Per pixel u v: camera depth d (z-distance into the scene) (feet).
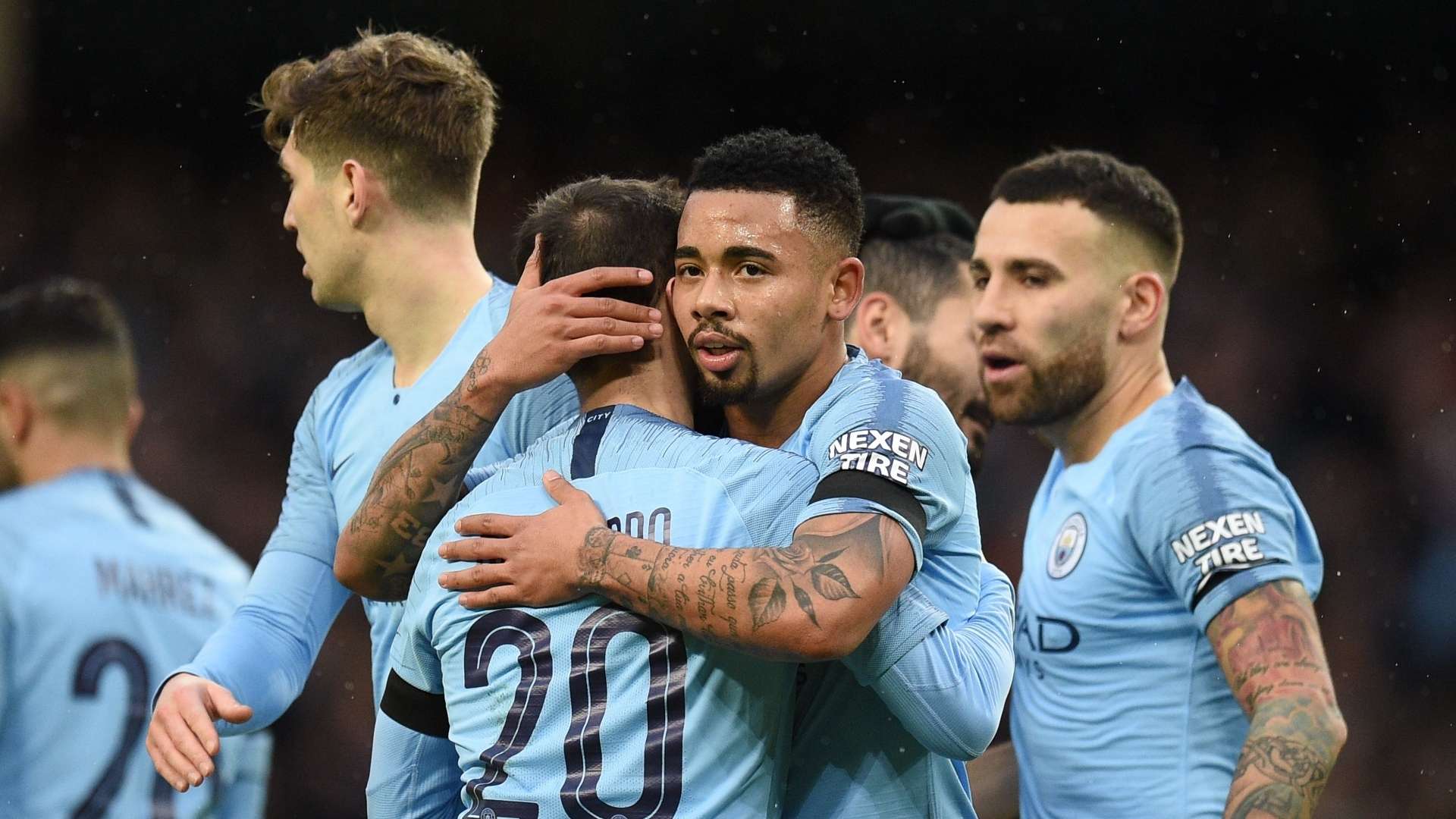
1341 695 102.47
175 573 41.70
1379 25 119.65
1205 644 33.04
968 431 43.29
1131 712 33.58
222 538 116.47
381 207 33.65
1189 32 121.80
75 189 128.98
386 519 26.86
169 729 29.91
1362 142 122.52
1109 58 124.98
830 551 22.67
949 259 43.04
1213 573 31.19
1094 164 36.96
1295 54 122.01
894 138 127.85
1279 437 115.85
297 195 34.40
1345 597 108.17
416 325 34.12
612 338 25.12
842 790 25.81
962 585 25.85
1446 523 109.60
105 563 40.50
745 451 24.70
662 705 23.45
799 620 22.12
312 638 34.83
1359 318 118.62
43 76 129.39
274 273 128.57
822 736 26.05
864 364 26.55
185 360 123.85
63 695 39.52
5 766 39.19
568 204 26.61
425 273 33.99
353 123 33.27
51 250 127.75
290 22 126.41
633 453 24.93
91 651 39.83
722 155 25.26
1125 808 33.45
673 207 26.45
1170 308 120.98
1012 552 96.27
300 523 35.40
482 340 33.40
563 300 25.43
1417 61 120.16
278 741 89.51
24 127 129.29
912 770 26.04
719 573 22.53
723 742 23.54
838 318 25.84
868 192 127.44
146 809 39.86
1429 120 120.78
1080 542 34.68
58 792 39.19
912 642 23.85
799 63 126.82
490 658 24.54
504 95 125.90
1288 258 121.39
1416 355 116.67
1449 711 101.35
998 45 124.88
